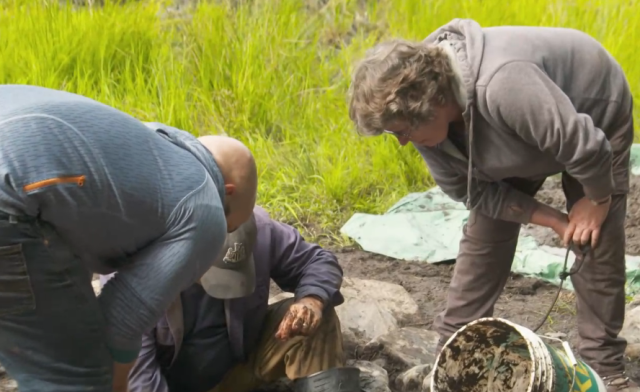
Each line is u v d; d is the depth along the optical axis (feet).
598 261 8.45
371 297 11.45
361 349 9.86
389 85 7.04
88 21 18.13
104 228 5.79
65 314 5.97
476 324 7.52
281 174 15.33
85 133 5.65
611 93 7.82
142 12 18.88
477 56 7.22
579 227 8.09
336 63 18.58
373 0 20.70
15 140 5.50
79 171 5.56
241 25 18.25
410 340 10.09
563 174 8.53
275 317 8.48
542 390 6.85
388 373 9.63
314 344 8.17
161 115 16.34
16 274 5.66
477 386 7.83
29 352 6.08
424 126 7.29
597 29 19.22
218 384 8.64
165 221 5.91
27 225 5.57
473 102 7.22
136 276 5.93
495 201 8.46
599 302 8.69
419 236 13.82
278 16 18.85
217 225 6.07
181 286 6.01
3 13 18.31
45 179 5.47
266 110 17.16
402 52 7.11
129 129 5.90
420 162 16.08
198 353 8.22
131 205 5.74
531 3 19.63
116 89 17.15
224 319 8.24
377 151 15.94
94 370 6.25
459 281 9.33
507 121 7.21
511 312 11.67
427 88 7.08
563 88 7.60
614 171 8.20
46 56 17.37
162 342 8.05
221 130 16.52
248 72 17.22
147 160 5.87
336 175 15.25
